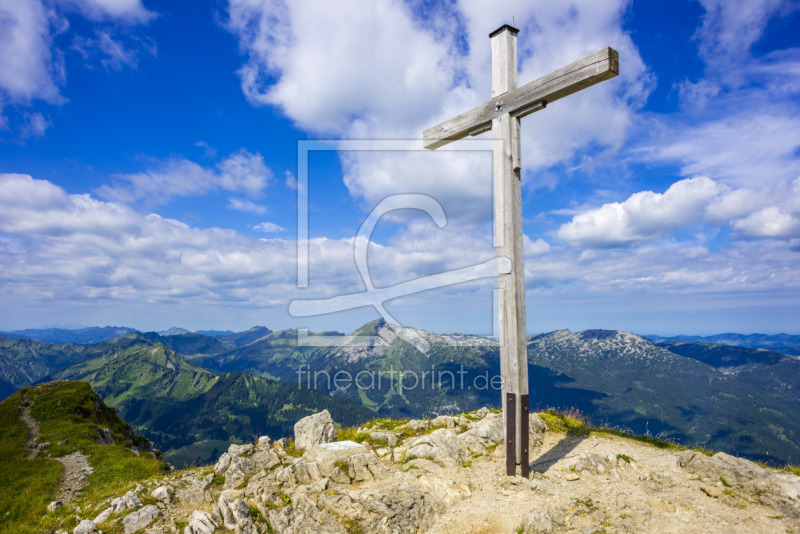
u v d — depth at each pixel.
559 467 4.26
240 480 4.11
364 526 3.20
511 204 4.09
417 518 3.34
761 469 3.43
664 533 2.90
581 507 3.29
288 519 3.29
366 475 3.97
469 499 3.63
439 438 4.56
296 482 3.96
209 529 3.29
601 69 3.55
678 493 3.40
